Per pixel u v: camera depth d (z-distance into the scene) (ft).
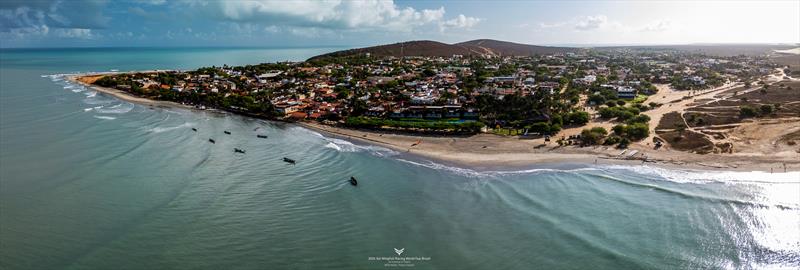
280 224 228.43
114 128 464.24
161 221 229.45
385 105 552.82
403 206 252.62
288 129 479.82
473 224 229.86
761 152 344.49
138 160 338.13
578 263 192.85
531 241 211.82
